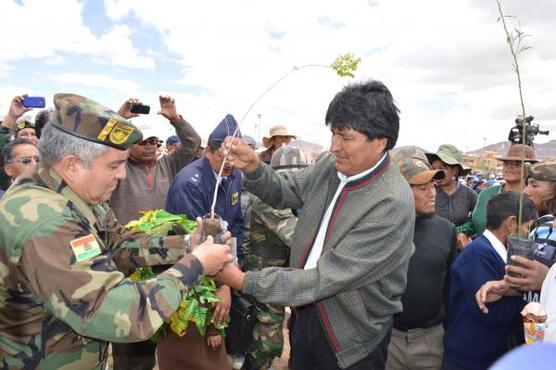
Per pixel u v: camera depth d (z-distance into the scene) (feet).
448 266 9.21
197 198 10.19
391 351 9.03
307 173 7.59
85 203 5.43
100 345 5.66
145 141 12.70
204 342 8.52
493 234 8.09
